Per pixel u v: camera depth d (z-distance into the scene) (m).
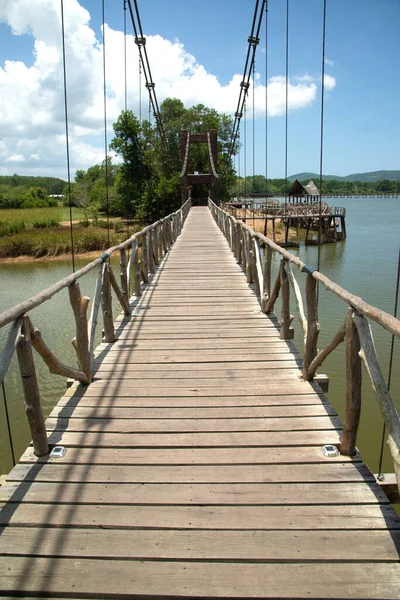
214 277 7.50
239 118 19.14
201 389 3.28
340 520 1.98
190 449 2.53
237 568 1.75
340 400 6.64
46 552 1.84
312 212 29.72
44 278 18.52
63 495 2.16
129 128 35.12
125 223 34.50
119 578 1.72
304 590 1.65
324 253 22.44
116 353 4.04
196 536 1.91
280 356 3.89
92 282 16.61
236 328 4.71
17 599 1.66
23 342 2.33
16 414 6.73
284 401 3.06
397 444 1.74
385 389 1.93
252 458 2.43
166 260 9.38
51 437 2.67
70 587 1.68
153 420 2.85
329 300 12.24
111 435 2.68
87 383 3.39
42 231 28.41
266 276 5.19
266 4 8.91
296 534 1.91
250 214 31.72
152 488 2.21
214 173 32.09
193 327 4.78
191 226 17.73
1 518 2.02
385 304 12.30
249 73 14.58
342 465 2.37
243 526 1.95
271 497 2.13
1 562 1.80
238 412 2.93
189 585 1.68
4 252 23.31
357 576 1.71
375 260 19.91
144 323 4.96
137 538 1.91
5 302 14.62
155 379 3.47
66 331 10.55
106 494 2.17
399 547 1.83
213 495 2.15
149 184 35.31
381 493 2.15
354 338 2.31
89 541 1.89
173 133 37.81
